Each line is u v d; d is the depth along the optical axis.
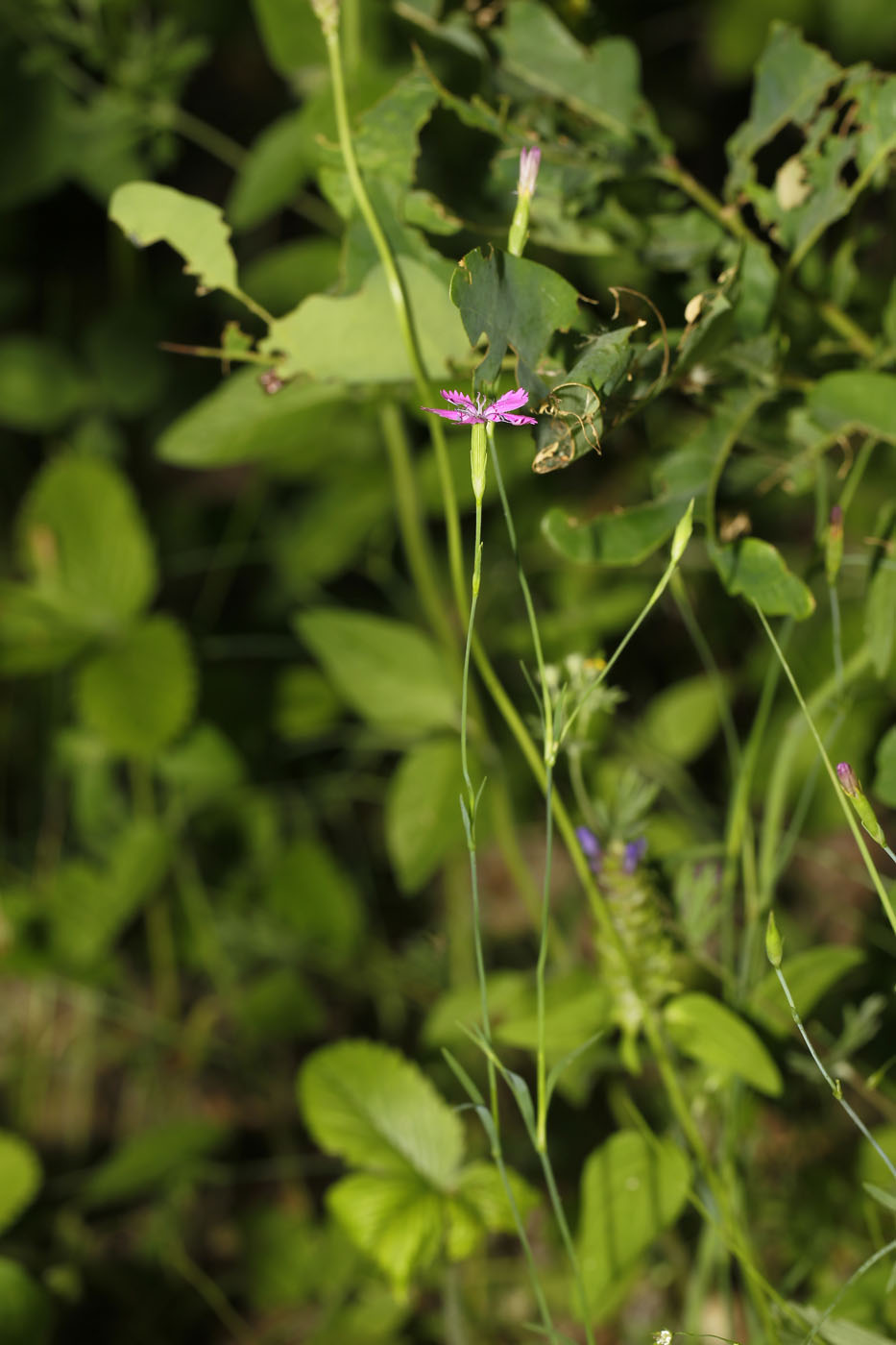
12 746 1.73
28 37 1.35
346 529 1.51
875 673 1.18
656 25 1.60
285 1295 1.25
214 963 1.47
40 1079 1.48
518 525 1.44
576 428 1.06
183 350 1.12
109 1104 1.50
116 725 1.30
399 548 1.64
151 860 1.38
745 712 1.53
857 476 1.14
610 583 1.44
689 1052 1.13
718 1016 1.13
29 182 1.41
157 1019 1.49
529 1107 1.08
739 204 1.15
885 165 1.13
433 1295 1.27
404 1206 1.15
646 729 1.37
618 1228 1.11
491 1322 1.25
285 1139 1.43
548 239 1.16
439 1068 1.27
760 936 1.16
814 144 1.13
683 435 1.21
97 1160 1.44
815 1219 1.20
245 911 1.49
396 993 1.47
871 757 1.26
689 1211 1.25
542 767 1.12
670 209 1.17
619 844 1.13
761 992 1.15
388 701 1.28
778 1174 1.24
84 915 1.37
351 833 1.71
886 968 1.31
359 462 1.42
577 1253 1.12
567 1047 1.14
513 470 1.29
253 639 1.64
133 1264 1.33
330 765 1.68
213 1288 1.28
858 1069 1.26
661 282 1.19
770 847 1.16
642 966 1.13
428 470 1.31
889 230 1.49
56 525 1.39
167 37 1.33
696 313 1.07
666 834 1.23
